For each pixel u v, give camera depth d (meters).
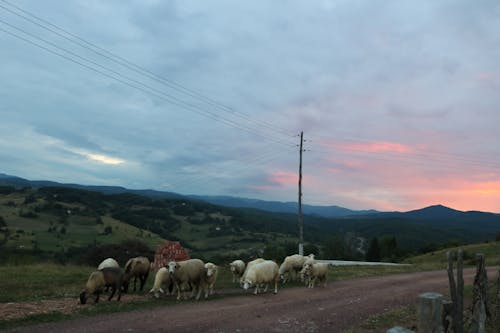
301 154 37.56
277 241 120.50
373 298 16.52
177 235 116.75
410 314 13.32
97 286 13.43
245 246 110.00
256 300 15.25
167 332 10.10
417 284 21.33
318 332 10.87
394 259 77.62
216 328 10.69
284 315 12.66
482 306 9.02
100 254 33.66
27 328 9.99
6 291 14.99
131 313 12.16
